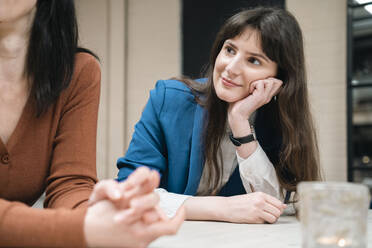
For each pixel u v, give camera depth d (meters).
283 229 0.96
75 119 0.97
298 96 1.39
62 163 0.93
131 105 5.12
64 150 0.95
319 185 0.52
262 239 0.80
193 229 0.92
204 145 1.43
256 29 1.28
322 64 3.92
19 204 0.66
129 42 5.17
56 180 0.91
